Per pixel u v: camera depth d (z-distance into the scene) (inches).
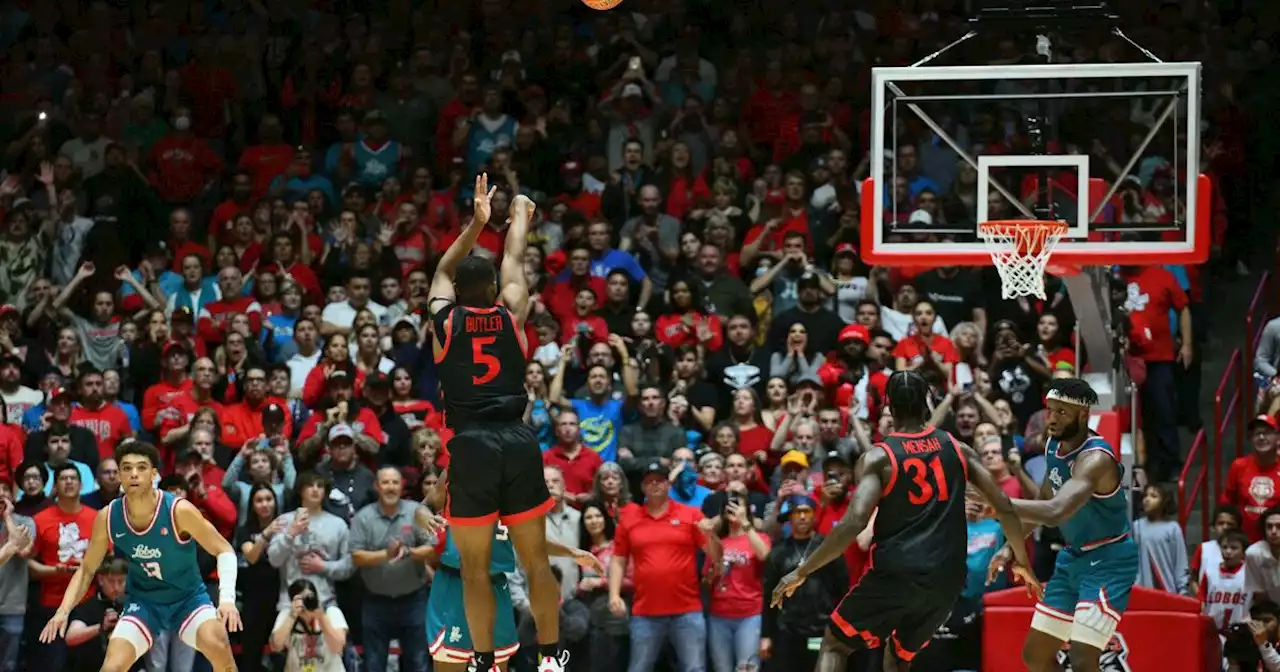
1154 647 535.5
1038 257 564.1
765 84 875.4
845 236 783.7
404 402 682.8
